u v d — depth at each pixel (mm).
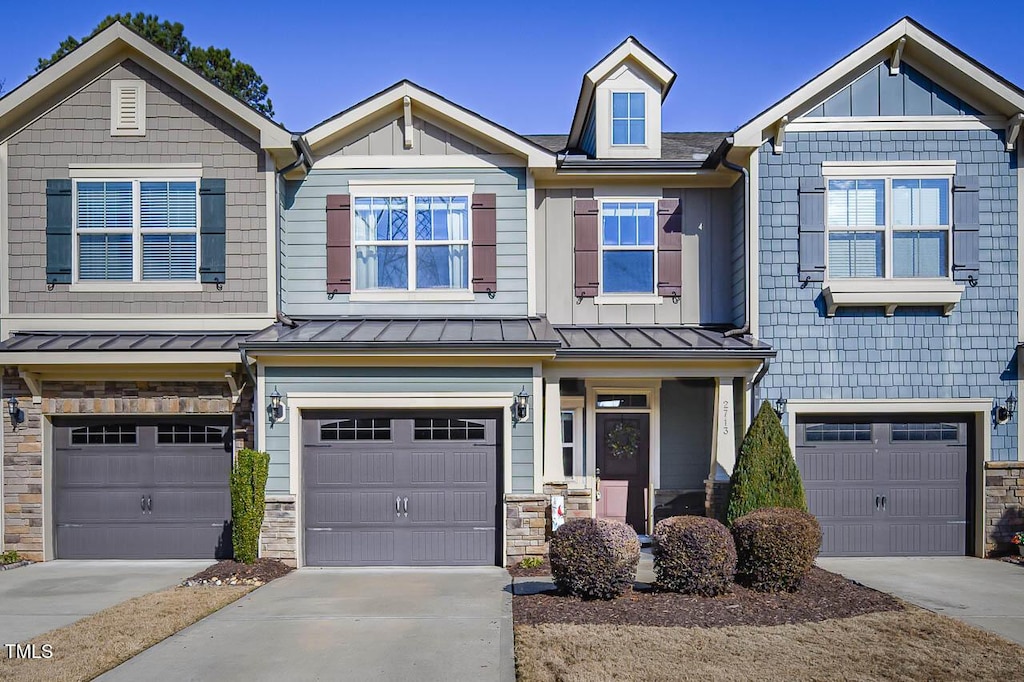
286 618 8188
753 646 7070
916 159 12062
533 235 12492
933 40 11805
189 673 6492
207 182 11914
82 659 6793
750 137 11805
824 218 12023
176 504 11758
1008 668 6578
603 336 12188
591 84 13422
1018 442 11969
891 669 6527
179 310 11898
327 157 12562
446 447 11242
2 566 11078
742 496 10672
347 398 10953
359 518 11188
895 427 12219
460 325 11898
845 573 10711
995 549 11953
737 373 11672
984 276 12023
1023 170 12055
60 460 11781
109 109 11992
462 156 12547
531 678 6262
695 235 13117
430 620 8086
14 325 11797
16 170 11938
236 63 31359
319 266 12531
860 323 12008
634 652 6887
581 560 8633
